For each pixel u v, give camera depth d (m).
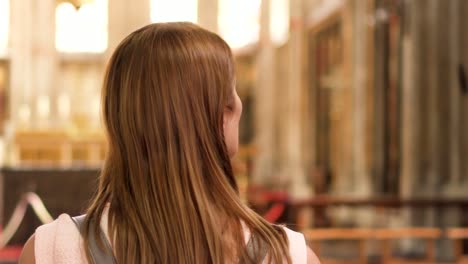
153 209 1.13
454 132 10.61
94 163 14.37
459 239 9.10
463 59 10.47
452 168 10.64
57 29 18.91
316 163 16.75
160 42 1.17
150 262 1.11
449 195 10.48
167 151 1.14
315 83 16.94
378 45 13.14
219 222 1.16
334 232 8.64
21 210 8.79
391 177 12.62
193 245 1.12
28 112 17.30
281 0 18.38
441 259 9.62
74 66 19.30
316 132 16.81
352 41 14.20
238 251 1.14
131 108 1.15
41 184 10.47
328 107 16.16
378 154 13.24
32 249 1.16
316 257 1.20
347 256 9.68
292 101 17.30
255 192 14.73
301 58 17.14
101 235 1.15
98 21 19.08
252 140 20.11
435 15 10.86
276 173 18.36
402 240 10.62
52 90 18.25
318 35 16.77
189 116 1.15
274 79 18.80
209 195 1.16
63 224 1.17
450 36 10.66
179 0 19.41
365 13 13.65
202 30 1.21
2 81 18.06
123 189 1.17
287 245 1.17
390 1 12.39
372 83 13.39
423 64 11.03
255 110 19.83
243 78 20.23
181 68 1.15
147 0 19.25
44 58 18.33
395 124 12.33
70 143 14.82
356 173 13.83
